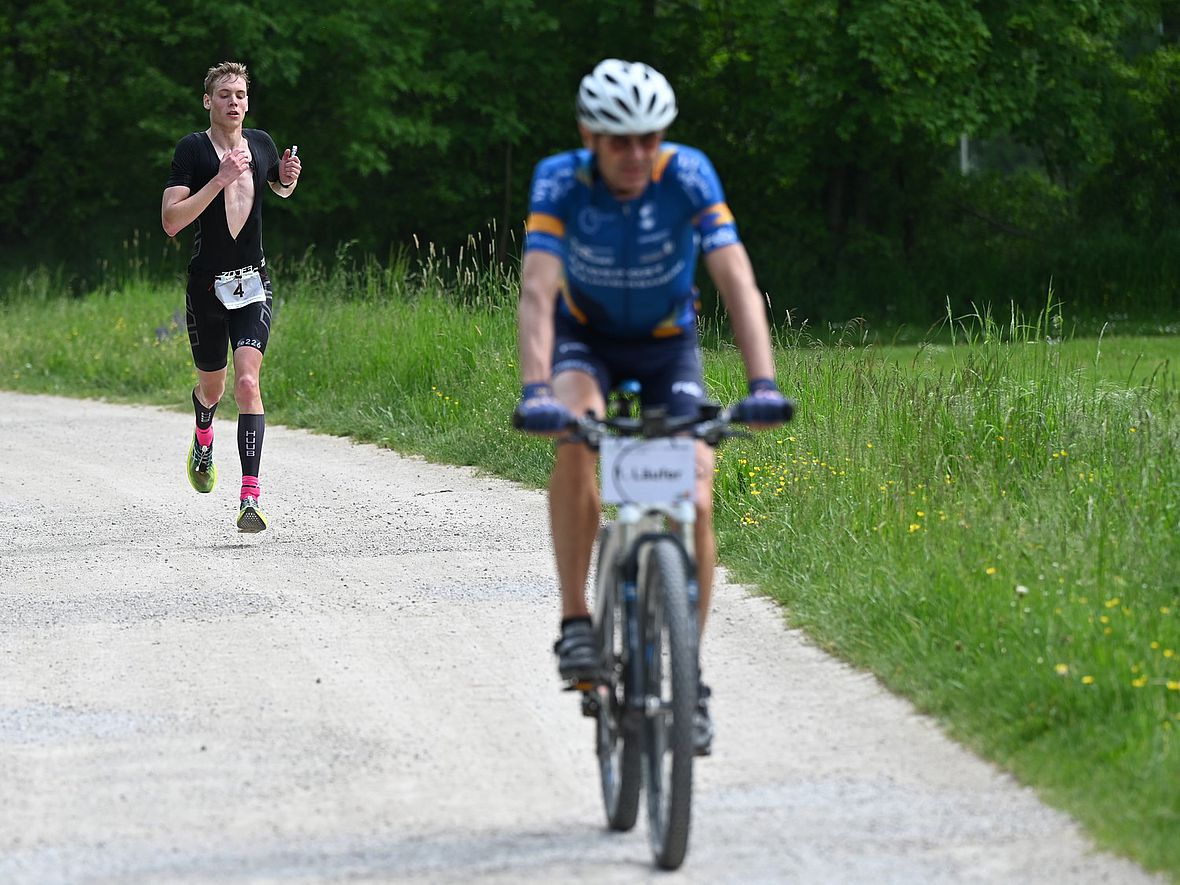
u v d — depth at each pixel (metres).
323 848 15.01
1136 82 107.81
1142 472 25.53
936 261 105.38
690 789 13.77
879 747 17.52
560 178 15.24
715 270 15.22
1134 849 14.19
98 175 105.19
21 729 18.94
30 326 66.62
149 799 16.44
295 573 27.14
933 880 13.88
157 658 21.97
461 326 46.91
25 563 28.42
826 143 103.69
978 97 95.00
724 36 109.00
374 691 20.22
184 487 36.34
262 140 30.66
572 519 15.59
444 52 103.12
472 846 15.02
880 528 24.98
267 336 30.73
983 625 20.00
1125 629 18.95
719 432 14.61
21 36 103.00
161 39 100.19
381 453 40.66
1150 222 108.12
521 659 21.50
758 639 22.00
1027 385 31.12
